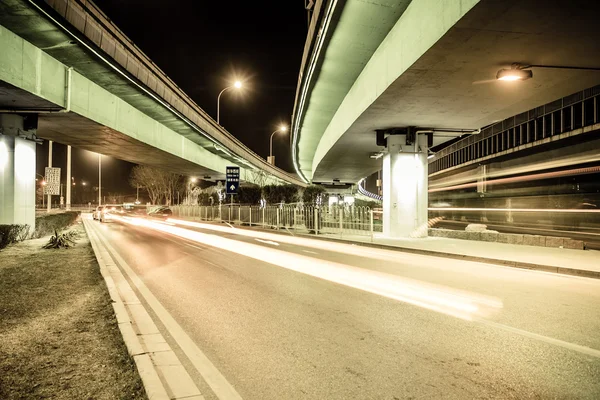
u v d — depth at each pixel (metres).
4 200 17.80
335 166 36.28
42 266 10.76
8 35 13.16
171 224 35.09
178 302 7.19
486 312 6.55
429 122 18.14
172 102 22.53
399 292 8.05
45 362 4.18
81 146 26.45
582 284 8.97
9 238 15.90
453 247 15.51
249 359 4.52
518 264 11.51
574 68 11.39
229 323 5.90
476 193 44.06
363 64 15.61
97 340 4.87
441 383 3.91
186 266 11.43
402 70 11.76
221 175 47.88
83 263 11.35
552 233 23.77
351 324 5.87
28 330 5.25
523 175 35.28
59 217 24.61
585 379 3.99
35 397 3.39
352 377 4.05
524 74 11.08
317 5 12.26
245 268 11.11
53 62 15.67
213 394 3.66
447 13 9.12
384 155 20.50
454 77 12.14
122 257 13.31
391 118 17.39
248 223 32.81
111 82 18.61
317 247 16.97
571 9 8.20
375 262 12.41
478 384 3.88
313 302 7.20
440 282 9.12
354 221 20.91
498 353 4.71
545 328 5.69
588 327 5.73
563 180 31.67
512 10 8.24
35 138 18.89
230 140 37.81
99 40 14.27
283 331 5.54
